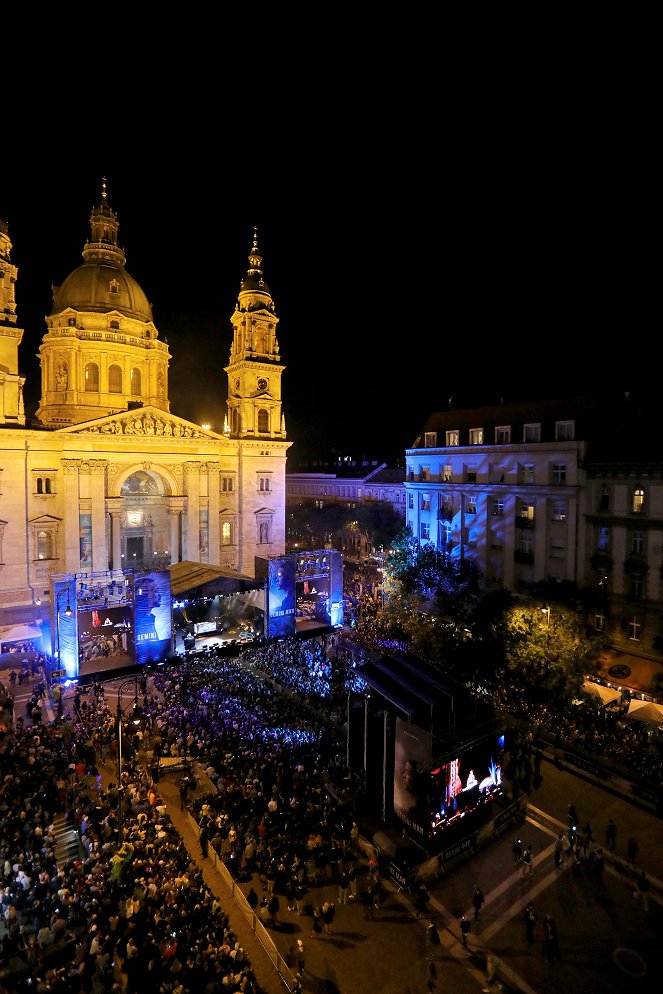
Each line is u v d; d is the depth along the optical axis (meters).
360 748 32.06
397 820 28.95
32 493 62.12
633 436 48.50
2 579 60.31
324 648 51.28
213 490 74.88
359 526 97.25
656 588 44.38
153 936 20.83
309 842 26.50
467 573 54.59
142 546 76.62
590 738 35.12
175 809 30.22
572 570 50.88
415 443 72.19
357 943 22.64
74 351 72.50
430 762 26.94
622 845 28.22
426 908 24.48
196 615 61.69
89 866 24.45
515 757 33.88
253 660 49.78
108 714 38.03
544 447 53.72
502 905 24.69
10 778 29.73
